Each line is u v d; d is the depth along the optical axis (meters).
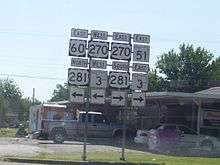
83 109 53.34
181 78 88.81
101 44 27.25
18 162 25.14
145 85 27.64
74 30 27.03
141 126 51.00
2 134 57.22
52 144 39.84
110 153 32.09
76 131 45.44
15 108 114.94
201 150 38.47
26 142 40.84
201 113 46.38
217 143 40.22
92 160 26.05
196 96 41.31
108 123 47.31
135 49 27.61
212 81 87.06
